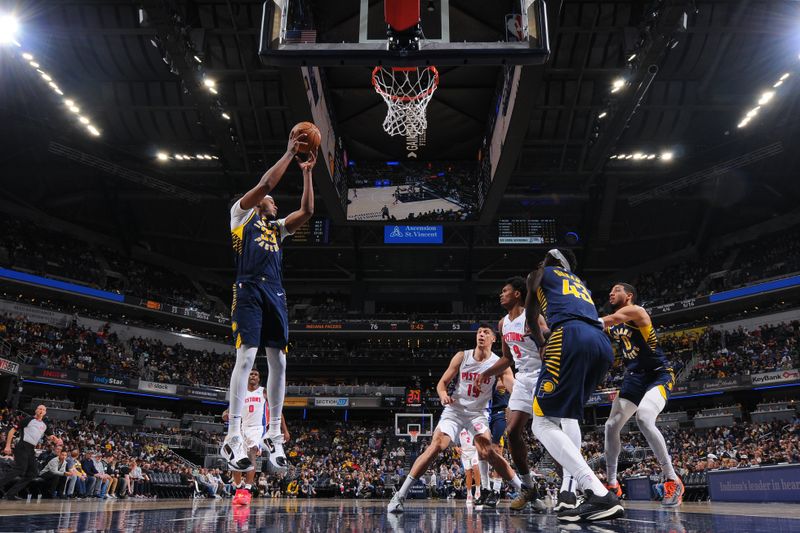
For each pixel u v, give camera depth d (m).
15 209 36.88
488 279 45.62
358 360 42.56
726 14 24.38
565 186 38.41
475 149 30.00
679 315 37.84
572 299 3.76
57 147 32.69
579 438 3.57
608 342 3.66
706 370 33.78
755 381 30.52
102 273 37.34
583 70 26.89
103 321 36.56
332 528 2.75
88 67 27.92
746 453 23.75
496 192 26.91
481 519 3.72
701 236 41.81
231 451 4.25
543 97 28.80
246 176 35.28
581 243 41.75
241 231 4.57
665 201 40.25
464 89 25.44
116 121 31.56
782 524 2.99
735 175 36.75
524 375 5.38
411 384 43.16
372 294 45.97
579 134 31.70
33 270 33.84
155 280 42.19
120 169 34.88
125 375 33.44
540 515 4.41
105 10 24.64
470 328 41.47
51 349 31.55
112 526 2.62
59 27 25.33
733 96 29.39
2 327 30.33
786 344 32.31
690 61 27.16
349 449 37.00
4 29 24.38
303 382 43.50
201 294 44.72
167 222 42.16
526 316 4.06
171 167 35.53
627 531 2.56
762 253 38.09
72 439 22.64
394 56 8.82
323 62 9.16
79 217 40.12
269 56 8.94
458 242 41.81
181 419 35.25
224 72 27.44
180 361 38.78
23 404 29.67
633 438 31.59
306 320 42.22
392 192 30.02
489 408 6.48
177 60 23.75
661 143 33.22
